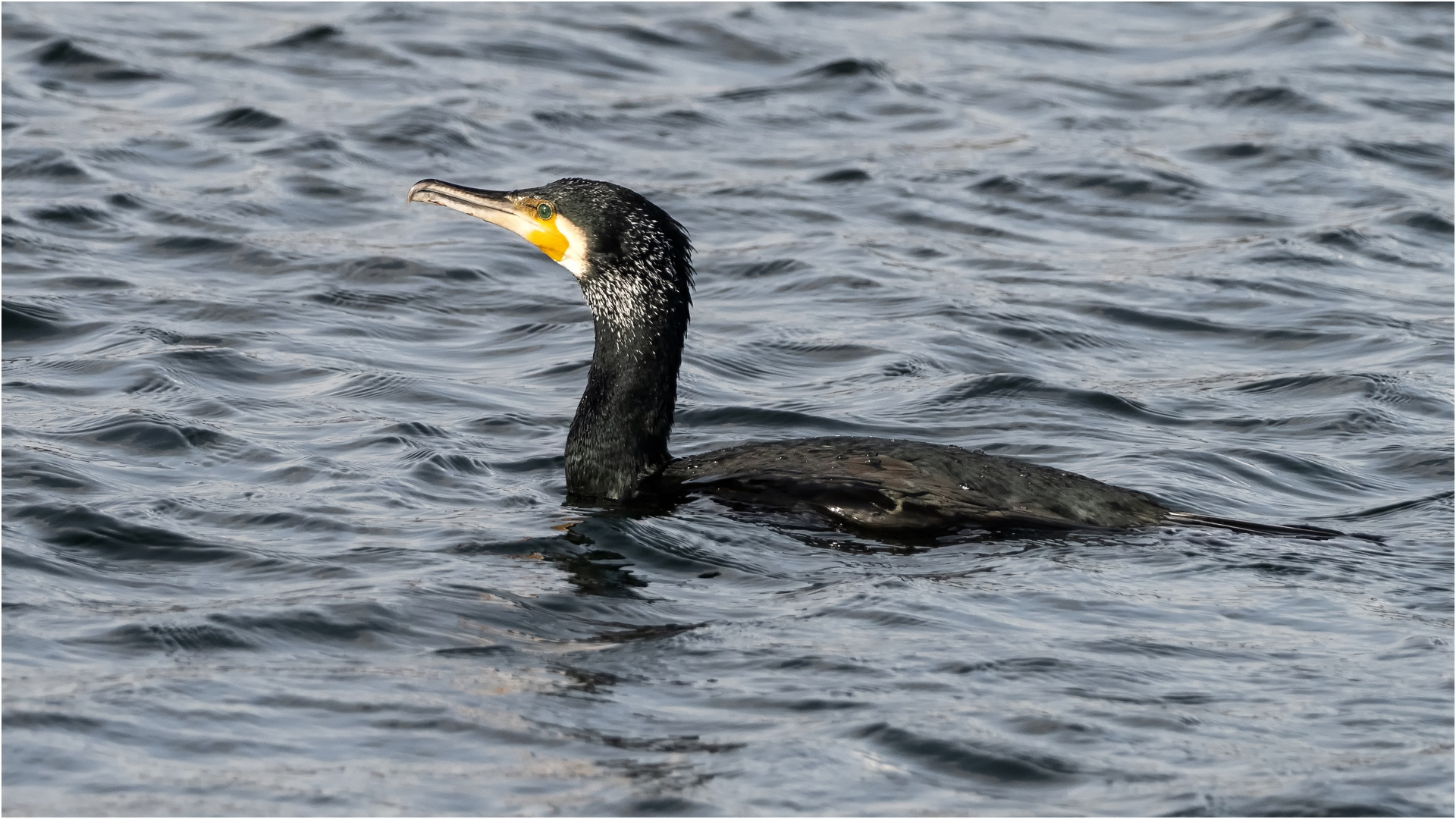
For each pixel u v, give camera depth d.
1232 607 10.55
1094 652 9.84
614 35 29.47
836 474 12.27
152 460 13.27
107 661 9.52
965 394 16.05
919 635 10.09
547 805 8.09
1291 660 9.77
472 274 19.52
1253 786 8.27
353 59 27.50
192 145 23.30
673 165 23.69
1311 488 13.69
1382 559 11.47
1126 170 23.73
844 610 10.49
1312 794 8.17
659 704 9.19
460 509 12.58
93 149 22.67
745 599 10.79
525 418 15.08
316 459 13.47
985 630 10.16
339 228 20.81
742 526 12.02
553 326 18.00
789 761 8.52
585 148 24.20
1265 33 30.77
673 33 29.69
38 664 9.41
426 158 23.33
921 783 8.34
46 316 17.05
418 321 18.05
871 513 11.95
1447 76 28.59
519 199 13.45
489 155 23.66
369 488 12.84
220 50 27.53
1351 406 15.69
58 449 13.30
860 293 19.25
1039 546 11.57
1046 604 10.56
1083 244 21.34
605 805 8.09
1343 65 28.86
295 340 16.92
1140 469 13.98
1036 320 18.36
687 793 8.20
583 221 13.12
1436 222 21.88
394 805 8.05
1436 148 24.97
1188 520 12.07
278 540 11.65
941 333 17.83
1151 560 11.33
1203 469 14.05
